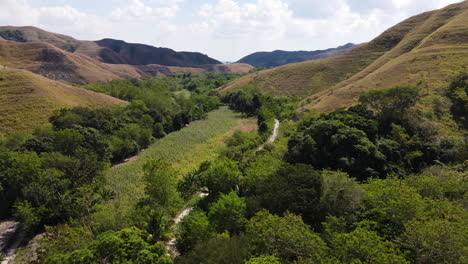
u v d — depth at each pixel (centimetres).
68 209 3631
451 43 7706
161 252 1850
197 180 4291
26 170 3831
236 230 2625
